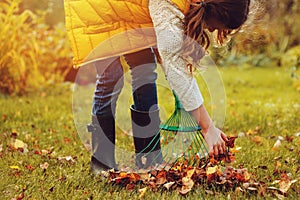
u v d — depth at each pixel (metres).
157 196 2.49
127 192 2.58
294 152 3.36
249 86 6.80
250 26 2.57
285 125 4.29
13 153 3.30
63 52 6.88
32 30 6.32
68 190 2.63
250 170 2.90
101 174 2.81
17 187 2.65
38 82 6.40
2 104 5.21
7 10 5.91
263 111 4.96
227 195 2.51
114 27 2.66
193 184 2.54
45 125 4.30
